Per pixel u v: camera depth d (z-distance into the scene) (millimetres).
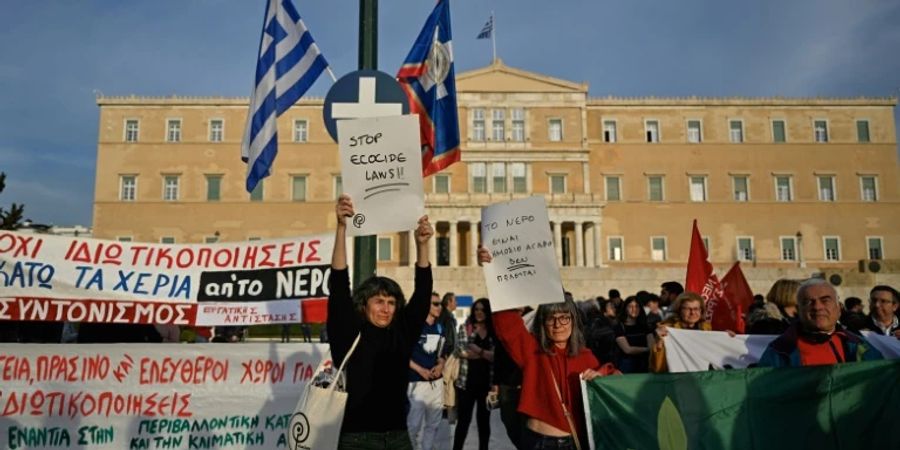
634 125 62094
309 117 60844
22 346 6535
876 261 56156
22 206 27828
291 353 6930
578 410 5098
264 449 6758
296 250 7168
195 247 7184
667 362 6652
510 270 5320
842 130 62281
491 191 59156
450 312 11555
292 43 8945
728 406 5309
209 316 7004
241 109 60500
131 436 6605
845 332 5859
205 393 6766
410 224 4863
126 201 58938
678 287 11344
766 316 7762
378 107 6656
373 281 4633
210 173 59438
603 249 60156
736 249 60281
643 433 5105
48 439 6480
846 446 5340
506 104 60688
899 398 5457
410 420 8609
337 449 4316
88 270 6930
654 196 61250
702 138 62031
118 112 60344
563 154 59938
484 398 9164
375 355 4496
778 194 61531
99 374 6641
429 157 9023
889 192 61500
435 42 9203
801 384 5426
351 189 4930
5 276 6730
